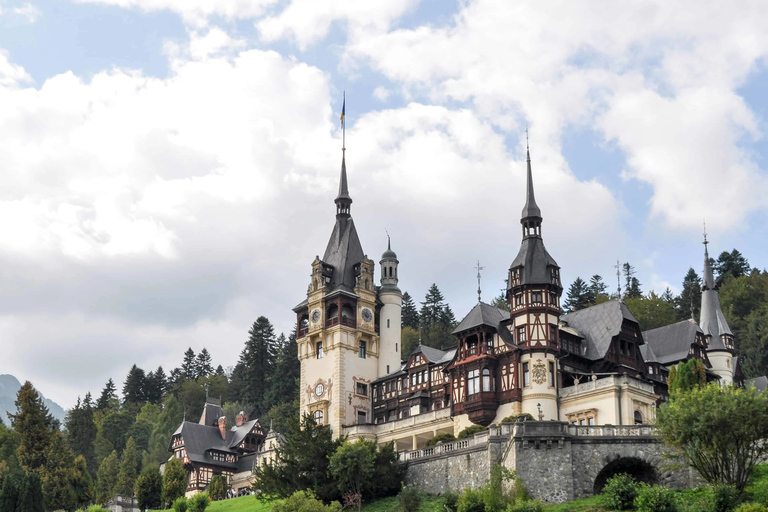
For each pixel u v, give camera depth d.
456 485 71.62
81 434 154.00
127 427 161.00
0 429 116.88
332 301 109.81
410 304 170.38
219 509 89.00
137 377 184.12
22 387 110.19
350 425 102.31
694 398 60.47
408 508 69.19
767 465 61.94
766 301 138.75
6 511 88.00
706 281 116.12
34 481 90.38
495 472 64.50
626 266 158.50
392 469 75.38
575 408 87.12
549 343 89.12
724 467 58.81
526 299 90.69
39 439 106.19
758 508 51.75
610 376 85.44
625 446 64.75
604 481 64.75
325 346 109.12
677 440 59.38
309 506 68.12
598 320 94.38
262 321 167.75
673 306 147.12
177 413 160.00
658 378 94.81
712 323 113.69
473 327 92.00
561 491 63.19
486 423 89.56
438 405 99.75
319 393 108.12
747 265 152.75
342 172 120.50
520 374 89.19
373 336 110.81
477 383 91.25
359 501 72.00
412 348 152.25
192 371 192.25
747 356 127.44
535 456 64.31
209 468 128.25
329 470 74.69
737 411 57.59
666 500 56.69
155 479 103.25
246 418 146.12
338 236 116.56
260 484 76.38
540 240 93.50
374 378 109.75
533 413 87.25
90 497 105.56
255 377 163.75
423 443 97.19
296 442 76.94
